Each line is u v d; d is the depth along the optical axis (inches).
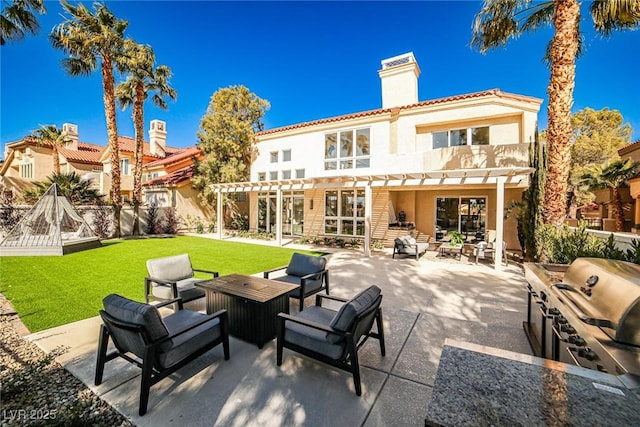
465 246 486.9
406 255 448.1
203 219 814.5
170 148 1268.5
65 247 426.3
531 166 404.8
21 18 419.2
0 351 142.3
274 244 562.9
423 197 594.2
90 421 95.1
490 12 335.6
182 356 118.0
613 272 99.7
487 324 182.4
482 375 62.3
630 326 77.2
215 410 103.8
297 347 129.2
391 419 99.7
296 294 208.7
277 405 106.8
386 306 216.7
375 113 566.6
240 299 158.9
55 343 151.2
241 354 144.3
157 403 107.3
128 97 681.0
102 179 917.2
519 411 51.0
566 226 299.4
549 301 122.0
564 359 108.6
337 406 106.3
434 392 57.0
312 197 650.2
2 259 382.6
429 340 160.9
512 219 503.5
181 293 193.9
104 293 237.1
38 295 231.1
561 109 303.4
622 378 60.4
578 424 47.5
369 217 442.3
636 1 265.7
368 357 142.3
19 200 634.2
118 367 129.6
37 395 109.4
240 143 744.3
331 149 629.3
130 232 681.6
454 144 523.5
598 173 658.8
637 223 541.0
